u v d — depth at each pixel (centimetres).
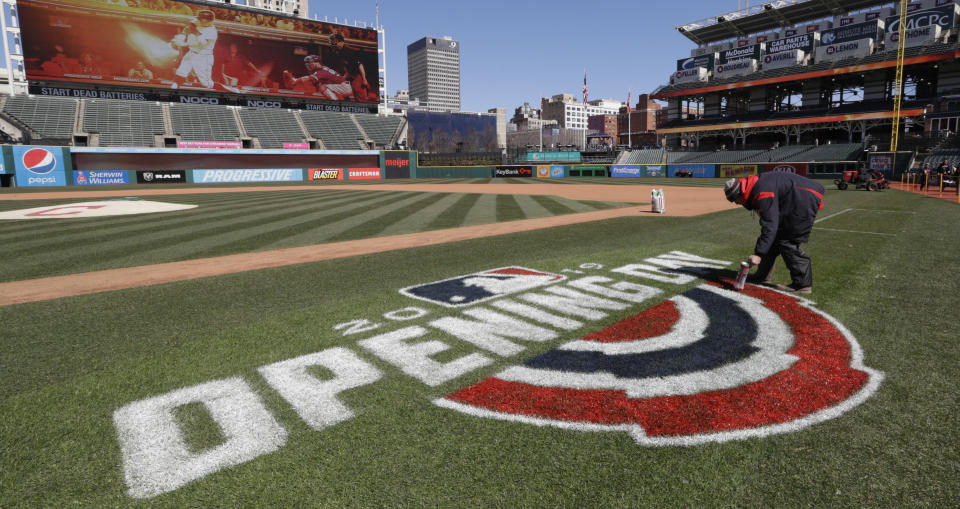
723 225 1224
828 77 5169
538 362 368
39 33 4188
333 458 252
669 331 434
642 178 5259
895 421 283
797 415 290
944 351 382
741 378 339
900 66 4369
